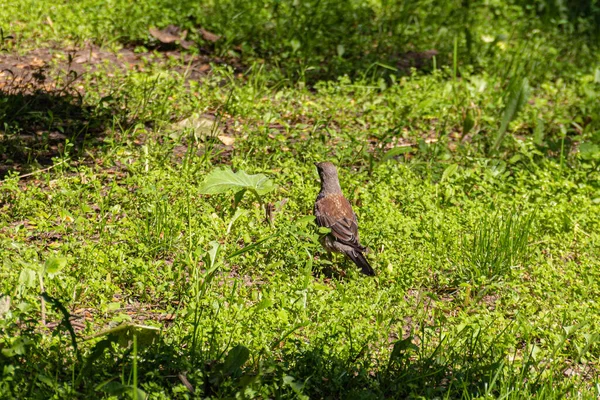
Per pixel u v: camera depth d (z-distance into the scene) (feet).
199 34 66.33
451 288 37.35
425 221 41.50
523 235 40.34
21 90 51.49
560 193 47.42
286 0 72.64
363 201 43.52
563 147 53.72
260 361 27.09
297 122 55.01
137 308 32.01
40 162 44.88
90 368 24.75
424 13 79.51
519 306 35.37
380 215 41.45
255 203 41.96
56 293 31.07
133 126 49.90
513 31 79.30
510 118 52.75
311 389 27.32
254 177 39.14
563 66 73.31
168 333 29.32
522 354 32.50
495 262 38.47
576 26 88.02
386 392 27.89
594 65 75.25
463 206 44.88
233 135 51.26
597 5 92.53
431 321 34.27
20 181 42.16
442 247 39.52
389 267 36.65
